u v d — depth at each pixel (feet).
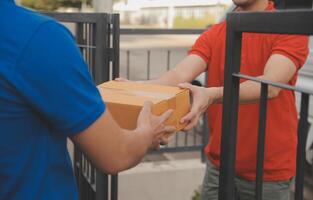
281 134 7.47
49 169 4.25
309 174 13.25
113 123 4.33
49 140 4.21
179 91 5.92
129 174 13.41
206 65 8.00
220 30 7.83
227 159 5.38
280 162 7.55
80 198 10.02
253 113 7.40
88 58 9.26
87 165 9.68
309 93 4.28
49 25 3.94
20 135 4.06
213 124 8.02
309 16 4.00
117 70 8.75
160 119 5.10
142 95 5.68
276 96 6.88
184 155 15.28
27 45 3.84
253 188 7.68
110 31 8.71
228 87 5.27
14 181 4.14
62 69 3.92
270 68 6.73
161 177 13.66
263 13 4.51
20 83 3.86
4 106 3.93
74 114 4.02
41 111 3.99
